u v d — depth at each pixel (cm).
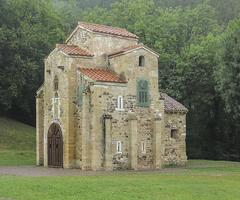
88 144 5047
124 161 5209
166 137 5881
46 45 8725
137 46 5388
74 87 5272
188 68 8444
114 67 5388
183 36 9712
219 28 10150
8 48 8162
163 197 3030
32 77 8469
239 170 5359
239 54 6875
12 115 9000
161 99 5584
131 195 3058
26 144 7294
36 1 9206
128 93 5284
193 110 8631
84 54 5334
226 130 8800
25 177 3956
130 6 10325
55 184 3378
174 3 13612
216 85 8056
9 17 8712
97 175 4350
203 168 5569
